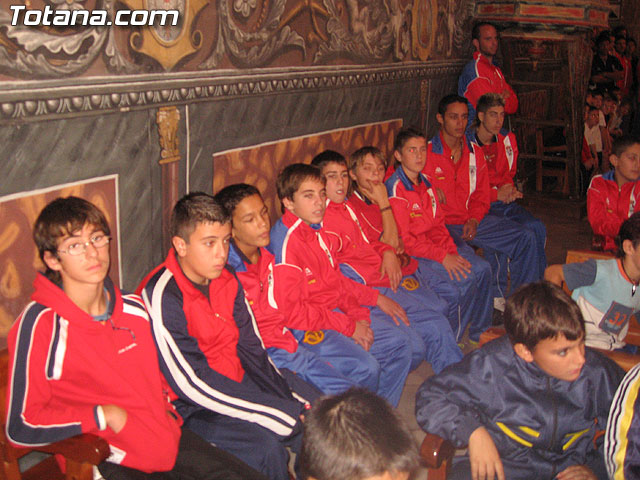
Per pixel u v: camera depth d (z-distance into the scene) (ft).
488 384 5.75
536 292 5.47
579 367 5.40
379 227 11.27
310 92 11.59
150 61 8.13
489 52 17.93
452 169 13.42
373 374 8.44
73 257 5.61
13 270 6.91
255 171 10.55
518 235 13.39
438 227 12.09
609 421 5.42
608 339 8.18
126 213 8.19
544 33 18.95
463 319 11.80
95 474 6.05
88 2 7.20
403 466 3.27
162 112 8.43
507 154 14.74
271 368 7.55
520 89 21.62
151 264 8.73
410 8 14.87
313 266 9.02
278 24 10.42
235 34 9.53
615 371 5.80
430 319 10.17
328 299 9.20
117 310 6.13
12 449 5.96
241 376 7.36
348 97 12.89
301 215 8.90
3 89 6.47
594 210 12.56
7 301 6.89
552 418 5.74
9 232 6.81
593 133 21.36
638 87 26.32
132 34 7.80
